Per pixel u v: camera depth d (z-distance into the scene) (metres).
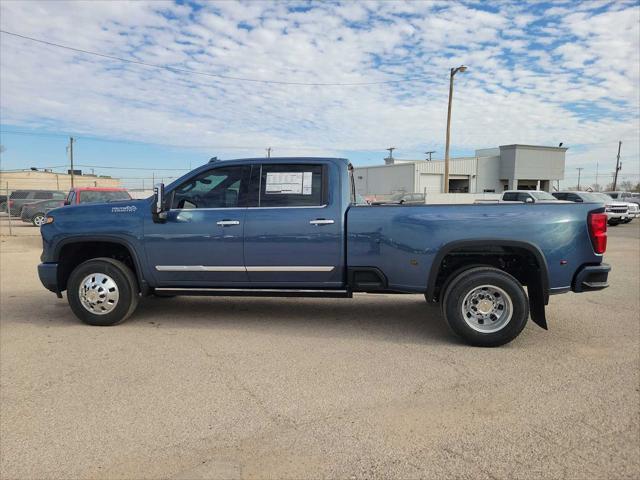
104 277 5.67
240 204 5.53
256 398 3.73
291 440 3.11
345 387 3.94
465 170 49.25
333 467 2.81
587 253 4.89
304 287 5.49
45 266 5.83
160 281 5.71
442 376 4.17
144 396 3.77
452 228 4.99
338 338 5.30
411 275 5.13
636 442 3.07
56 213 5.81
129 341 5.17
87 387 3.94
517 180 49.38
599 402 3.64
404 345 5.05
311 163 5.45
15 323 5.92
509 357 4.66
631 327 5.71
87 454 2.95
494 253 5.09
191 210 5.54
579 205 4.95
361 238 5.24
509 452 2.96
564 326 5.77
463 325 4.93
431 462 2.85
